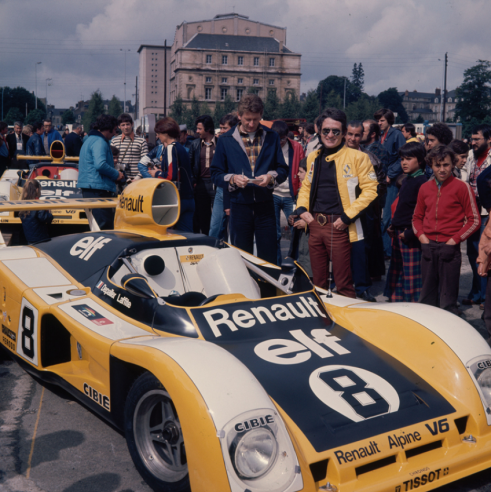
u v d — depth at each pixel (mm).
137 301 3111
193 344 2467
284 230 9109
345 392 2508
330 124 4285
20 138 14805
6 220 6980
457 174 6105
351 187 4359
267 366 2650
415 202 5297
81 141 11977
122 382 2715
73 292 3449
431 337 2867
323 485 2154
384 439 2289
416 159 5270
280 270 3844
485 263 4340
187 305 3389
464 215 4695
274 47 120688
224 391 2158
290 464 2074
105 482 2631
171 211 4016
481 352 2742
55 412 3387
